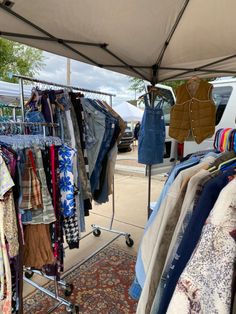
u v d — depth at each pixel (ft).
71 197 5.55
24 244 4.83
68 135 6.57
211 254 2.38
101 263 8.45
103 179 7.99
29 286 7.24
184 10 4.82
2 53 29.01
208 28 5.55
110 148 7.91
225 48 6.64
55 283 6.25
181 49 6.72
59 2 4.33
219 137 4.93
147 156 9.48
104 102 8.33
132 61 7.64
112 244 9.84
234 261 2.29
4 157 4.12
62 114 6.53
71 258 8.79
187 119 8.66
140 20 5.15
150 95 9.40
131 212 13.71
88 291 7.04
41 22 5.00
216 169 3.49
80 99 7.23
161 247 3.32
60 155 5.41
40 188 4.80
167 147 13.19
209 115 8.39
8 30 5.27
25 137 5.08
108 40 6.04
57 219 5.36
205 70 8.43
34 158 4.80
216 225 2.40
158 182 21.15
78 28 5.35
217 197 2.74
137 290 3.89
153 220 3.61
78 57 7.15
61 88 7.30
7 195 4.06
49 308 6.34
